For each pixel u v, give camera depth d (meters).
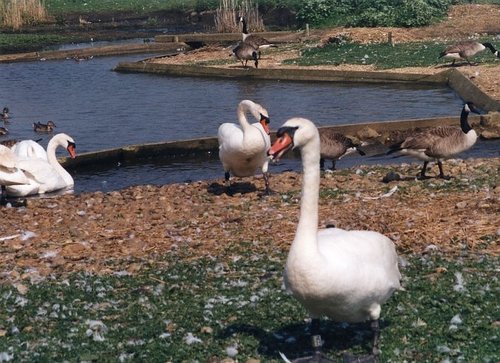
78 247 12.61
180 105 28.00
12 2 57.47
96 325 9.19
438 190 14.98
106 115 26.83
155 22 57.81
